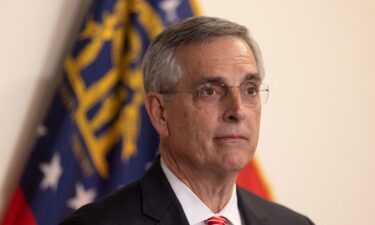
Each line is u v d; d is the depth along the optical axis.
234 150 3.89
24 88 6.04
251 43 4.18
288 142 7.52
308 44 7.71
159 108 4.19
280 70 7.50
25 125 6.02
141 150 6.21
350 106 7.97
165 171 4.18
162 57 4.09
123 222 3.86
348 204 7.93
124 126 6.12
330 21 7.88
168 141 4.16
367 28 8.15
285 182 7.48
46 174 5.83
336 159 7.86
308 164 7.65
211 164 3.92
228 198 4.20
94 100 6.04
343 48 7.95
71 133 5.93
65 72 6.01
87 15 6.14
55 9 6.22
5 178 5.92
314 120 7.71
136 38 6.23
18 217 5.75
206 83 3.92
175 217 3.94
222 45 3.97
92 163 6.01
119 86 6.19
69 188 5.90
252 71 3.98
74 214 3.98
